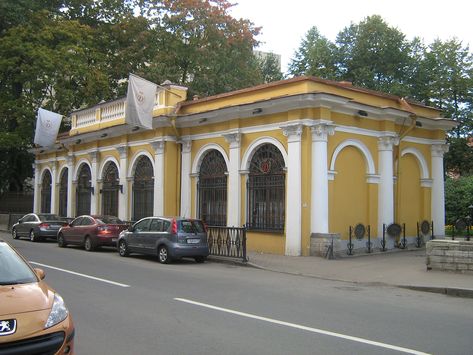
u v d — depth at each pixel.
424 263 15.52
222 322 7.74
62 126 34.22
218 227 17.03
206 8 34.25
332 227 17.72
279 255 17.38
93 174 27.34
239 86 34.97
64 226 21.30
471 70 31.45
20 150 35.75
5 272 5.98
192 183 21.73
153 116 22.19
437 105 31.69
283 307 9.03
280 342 6.63
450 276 12.87
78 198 29.31
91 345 6.39
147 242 16.64
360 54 33.03
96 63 34.09
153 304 9.06
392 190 19.48
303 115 17.38
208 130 21.02
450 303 9.91
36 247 20.62
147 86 20.25
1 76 31.75
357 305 9.43
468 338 6.97
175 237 15.82
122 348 6.27
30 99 31.62
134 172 24.69
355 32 33.94
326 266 15.08
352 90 18.75
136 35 35.22
